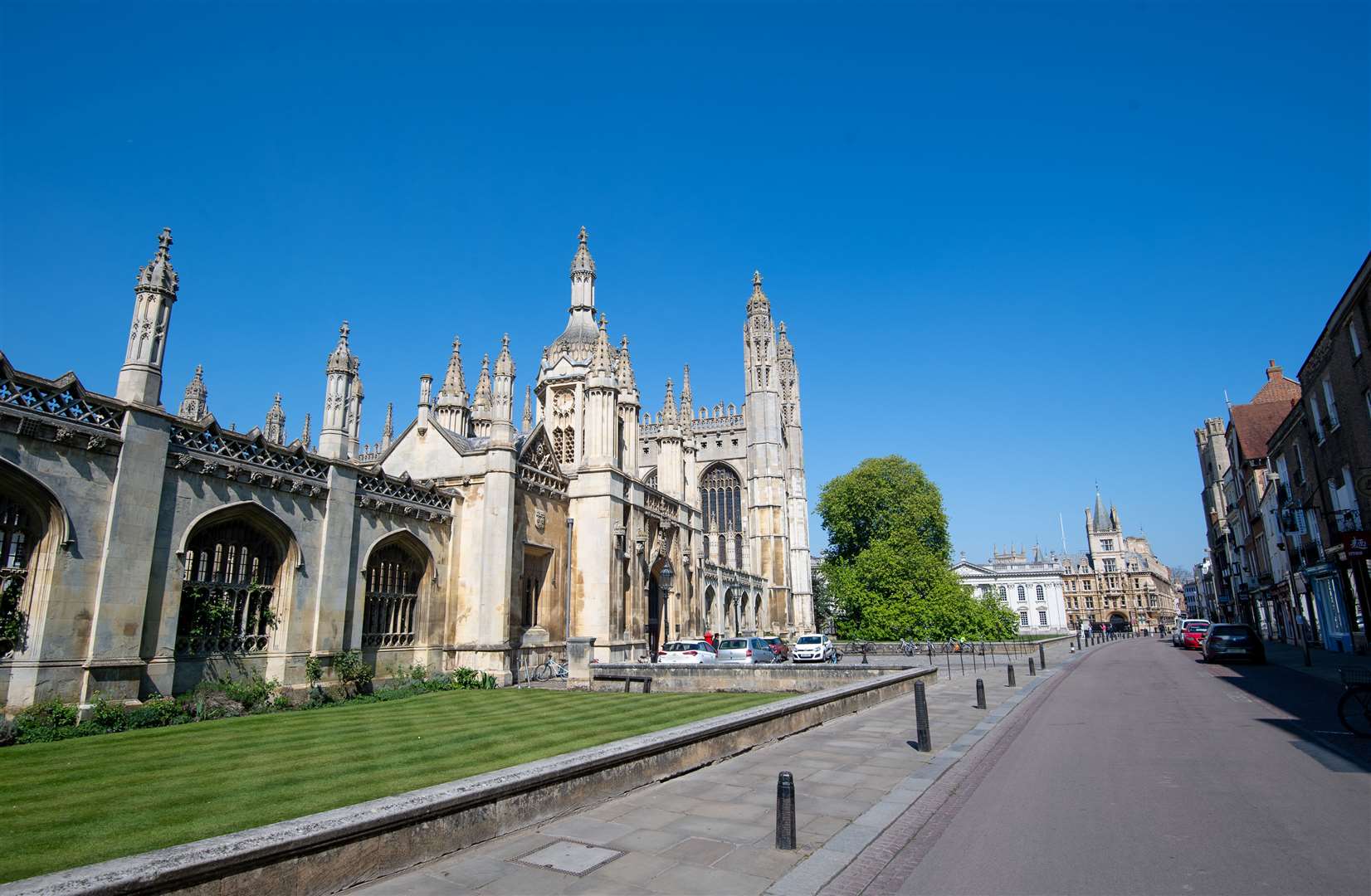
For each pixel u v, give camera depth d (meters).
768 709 15.27
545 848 8.38
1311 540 41.25
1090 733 16.31
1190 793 10.70
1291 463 43.28
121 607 17.17
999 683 28.80
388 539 26.41
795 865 7.90
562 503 35.44
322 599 23.00
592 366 37.59
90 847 7.77
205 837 8.15
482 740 14.72
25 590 16.02
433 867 7.72
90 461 17.03
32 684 15.62
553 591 33.91
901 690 24.30
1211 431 92.38
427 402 32.84
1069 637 79.00
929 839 8.97
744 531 79.25
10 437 15.62
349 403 25.91
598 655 34.16
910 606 63.59
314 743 14.35
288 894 6.52
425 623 28.11
